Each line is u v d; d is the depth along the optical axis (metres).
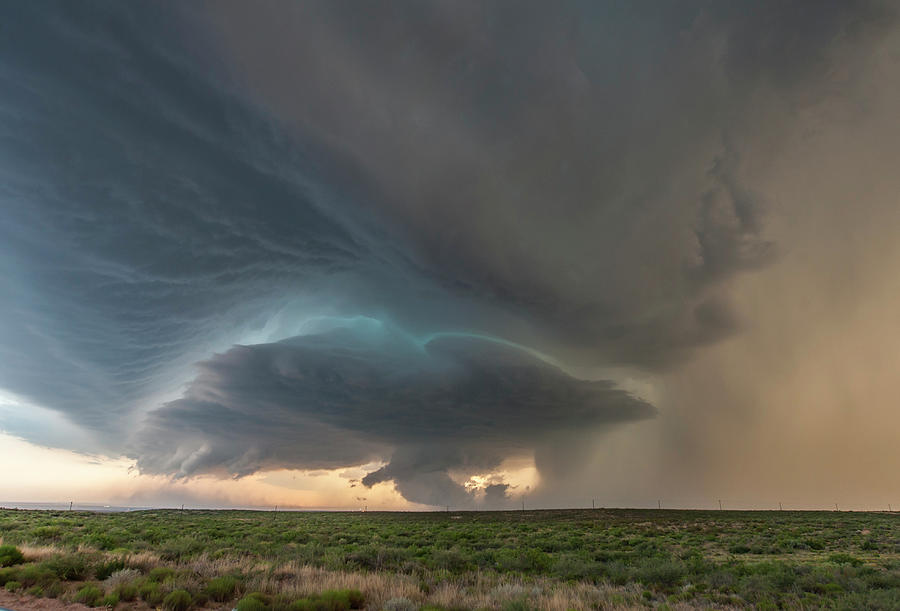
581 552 30.20
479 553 27.20
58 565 15.41
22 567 15.34
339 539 39.94
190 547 23.84
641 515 85.62
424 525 62.97
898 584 17.30
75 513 73.25
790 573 18.45
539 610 12.09
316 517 86.06
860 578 18.16
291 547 29.45
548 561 23.11
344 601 12.65
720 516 80.00
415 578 16.88
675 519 73.06
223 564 17.86
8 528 37.75
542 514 96.44
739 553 32.38
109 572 16.09
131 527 43.44
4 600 12.34
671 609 13.06
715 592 16.97
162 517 70.44
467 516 93.31
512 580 18.02
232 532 44.62
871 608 13.62
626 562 26.16
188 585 13.94
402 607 12.05
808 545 35.56
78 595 12.64
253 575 16.03
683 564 20.92
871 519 68.38
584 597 14.19
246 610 11.63
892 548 33.75
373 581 15.16
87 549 21.47
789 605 14.53
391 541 39.03
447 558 23.94
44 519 51.50
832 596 15.95
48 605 12.12
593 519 76.62
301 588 13.91
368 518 84.81
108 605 12.19
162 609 12.17
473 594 14.41
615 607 12.93
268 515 90.69
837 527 54.00
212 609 12.48
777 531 49.66
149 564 17.69
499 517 88.06
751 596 15.93
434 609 11.87
